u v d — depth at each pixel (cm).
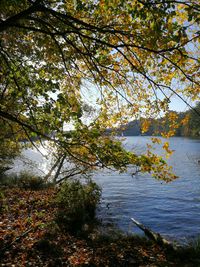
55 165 2050
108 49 592
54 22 561
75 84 723
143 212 1933
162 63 543
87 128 561
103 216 1730
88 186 1770
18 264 766
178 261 909
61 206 1481
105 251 965
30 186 1991
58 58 675
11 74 580
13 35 667
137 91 665
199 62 489
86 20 602
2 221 1137
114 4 504
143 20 493
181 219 1777
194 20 446
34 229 1087
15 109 704
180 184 3095
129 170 4009
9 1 462
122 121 709
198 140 12494
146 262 891
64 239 1054
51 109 557
